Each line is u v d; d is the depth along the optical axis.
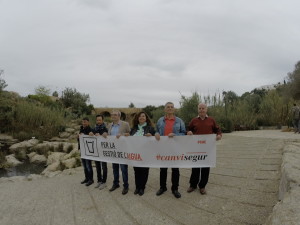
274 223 2.81
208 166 5.28
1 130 20.09
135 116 6.09
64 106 33.84
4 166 11.81
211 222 4.03
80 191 6.35
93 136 6.47
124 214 4.73
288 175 4.28
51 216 4.82
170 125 5.59
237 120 21.38
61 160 11.76
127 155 5.84
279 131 18.33
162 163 5.52
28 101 26.73
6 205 5.51
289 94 21.11
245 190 5.24
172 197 5.34
